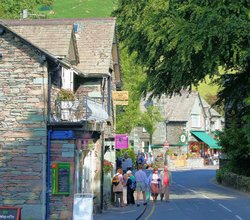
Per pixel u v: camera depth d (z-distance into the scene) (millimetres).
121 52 56438
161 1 34281
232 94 38781
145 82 36625
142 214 25469
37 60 22031
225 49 31359
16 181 22109
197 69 33969
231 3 31188
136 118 58844
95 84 28188
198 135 85812
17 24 27188
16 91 22172
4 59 22203
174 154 77250
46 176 22031
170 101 86000
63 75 24203
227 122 45125
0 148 22234
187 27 31375
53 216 21938
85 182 25828
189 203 30406
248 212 25766
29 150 22094
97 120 24859
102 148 28203
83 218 18766
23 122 22156
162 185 31531
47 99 22094
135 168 57000
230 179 42188
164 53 34469
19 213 16438
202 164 80438
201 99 88500
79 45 29391
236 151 42312
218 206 28531
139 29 36062
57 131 22078
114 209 27906
